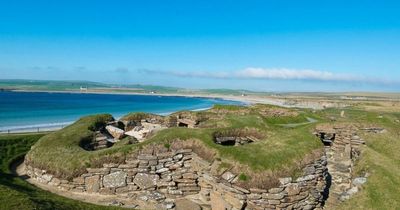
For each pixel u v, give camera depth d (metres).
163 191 18.14
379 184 16.59
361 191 16.58
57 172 18.36
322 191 17.23
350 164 20.44
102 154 18.34
